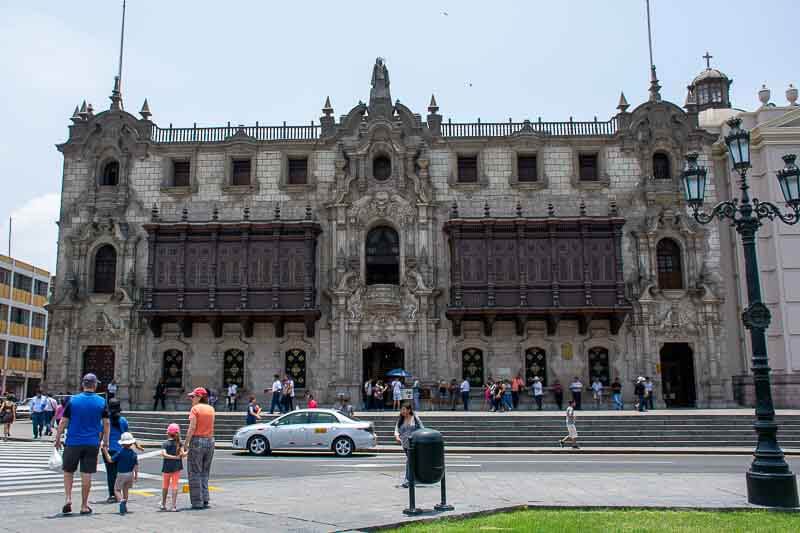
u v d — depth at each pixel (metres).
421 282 39.69
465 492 14.49
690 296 40.19
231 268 39.97
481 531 10.16
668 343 40.12
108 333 40.31
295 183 42.19
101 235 41.25
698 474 18.05
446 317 39.97
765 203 15.78
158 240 40.31
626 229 40.94
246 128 42.69
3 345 76.88
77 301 40.47
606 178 41.44
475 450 26.27
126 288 40.50
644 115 41.88
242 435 24.83
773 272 38.72
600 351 40.00
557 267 39.38
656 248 40.91
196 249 40.25
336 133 42.03
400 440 16.00
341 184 41.19
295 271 39.78
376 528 10.52
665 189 41.12
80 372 40.19
